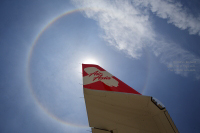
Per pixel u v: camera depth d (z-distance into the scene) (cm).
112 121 819
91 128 912
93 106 884
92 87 1163
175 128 607
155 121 664
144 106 691
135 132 726
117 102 780
